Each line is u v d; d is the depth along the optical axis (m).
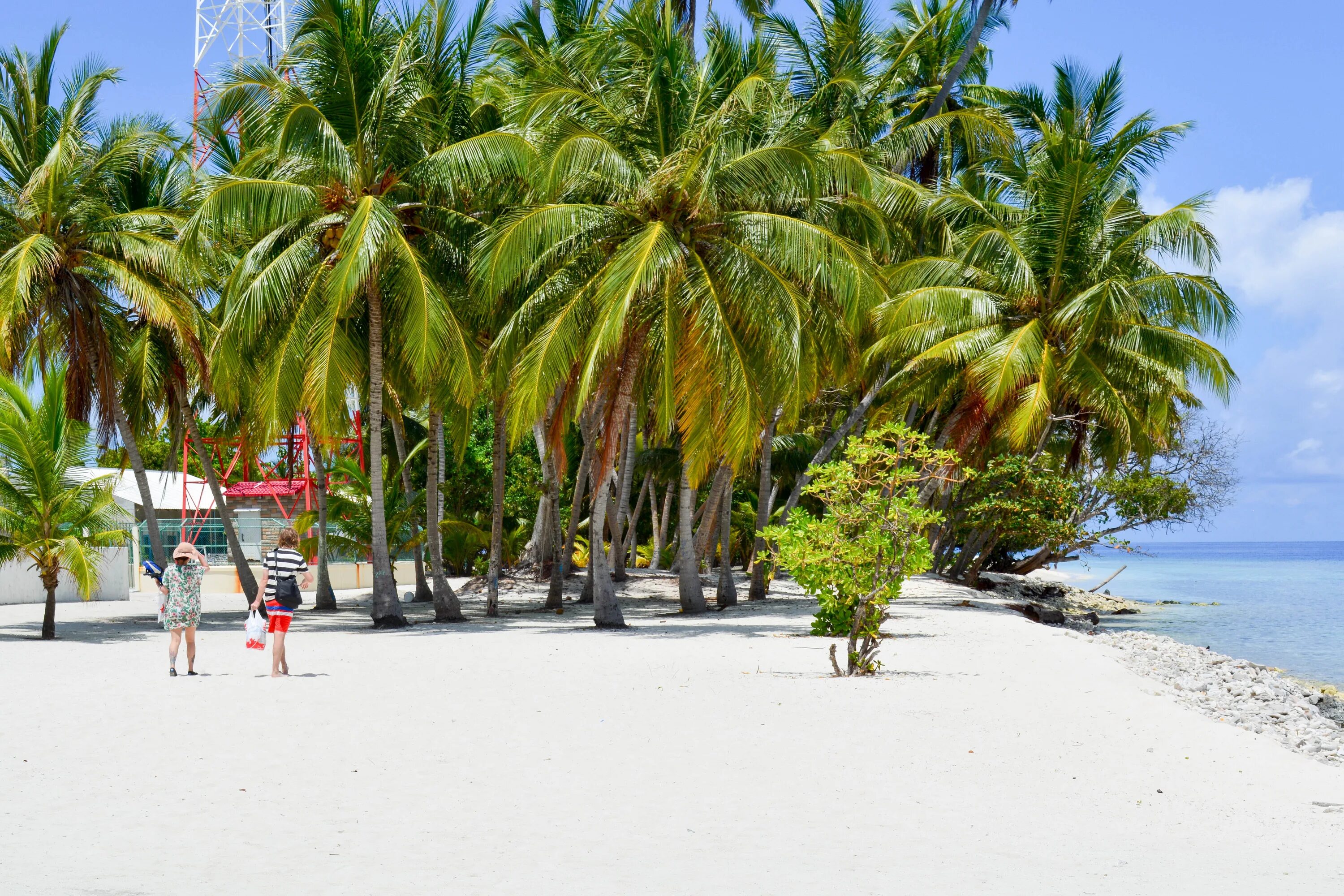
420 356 19.30
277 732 9.29
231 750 8.54
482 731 9.35
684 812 6.61
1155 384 28.58
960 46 34.16
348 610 27.53
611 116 20.27
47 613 19.78
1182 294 26.89
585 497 45.09
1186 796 7.14
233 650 16.77
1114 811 6.72
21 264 19.50
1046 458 34.97
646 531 53.38
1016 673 13.38
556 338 19.11
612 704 10.87
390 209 20.78
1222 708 13.84
